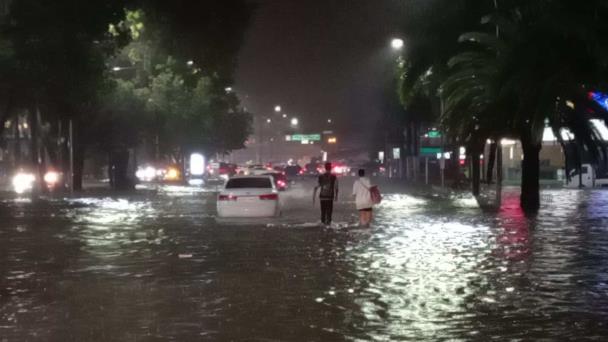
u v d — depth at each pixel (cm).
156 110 6444
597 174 5800
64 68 3950
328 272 1495
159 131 7050
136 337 951
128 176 6531
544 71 2867
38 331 984
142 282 1387
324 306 1146
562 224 2569
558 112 3027
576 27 2698
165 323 1031
